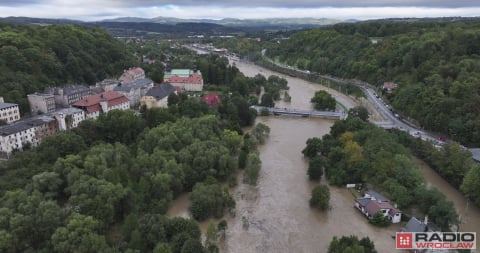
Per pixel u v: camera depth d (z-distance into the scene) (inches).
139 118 7037.4
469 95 7549.2
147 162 5315.0
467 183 5044.3
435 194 4655.5
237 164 6107.3
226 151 6008.9
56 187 4606.3
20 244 3740.2
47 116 7253.9
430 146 6456.7
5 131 6131.9
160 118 7150.6
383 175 5285.4
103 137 6520.7
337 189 5585.6
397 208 4795.8
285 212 4987.7
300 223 4722.0
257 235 4463.6
